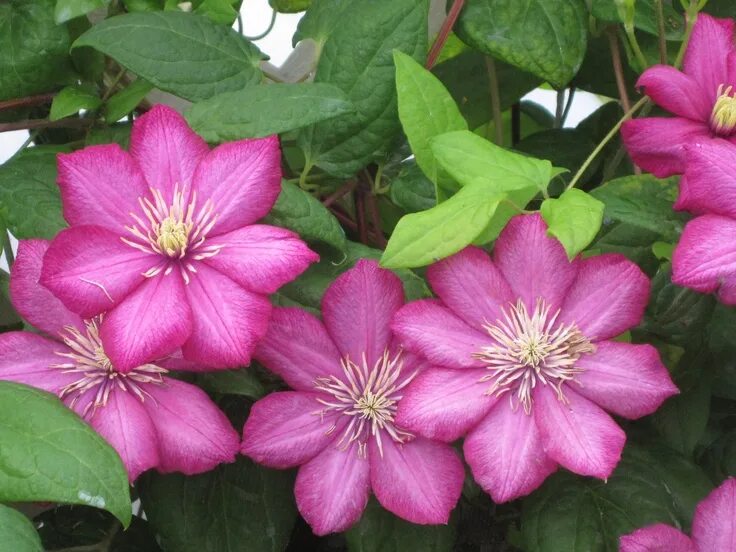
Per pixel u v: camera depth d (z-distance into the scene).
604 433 0.62
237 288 0.61
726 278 0.60
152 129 0.63
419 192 0.72
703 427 0.73
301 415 0.64
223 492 0.70
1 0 0.72
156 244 0.61
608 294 0.63
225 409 0.70
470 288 0.63
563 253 0.63
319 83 0.68
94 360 0.62
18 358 0.62
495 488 0.62
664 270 0.70
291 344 0.64
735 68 0.67
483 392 0.62
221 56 0.70
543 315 0.63
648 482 0.69
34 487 0.54
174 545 0.69
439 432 0.62
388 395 0.64
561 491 0.69
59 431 0.55
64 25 0.72
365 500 0.64
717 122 0.66
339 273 0.67
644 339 0.73
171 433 0.62
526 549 0.69
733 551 0.62
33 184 0.69
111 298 0.60
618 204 0.68
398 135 0.73
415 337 0.62
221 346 0.60
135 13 0.70
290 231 0.62
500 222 0.66
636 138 0.67
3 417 0.55
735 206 0.61
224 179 0.62
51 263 0.60
